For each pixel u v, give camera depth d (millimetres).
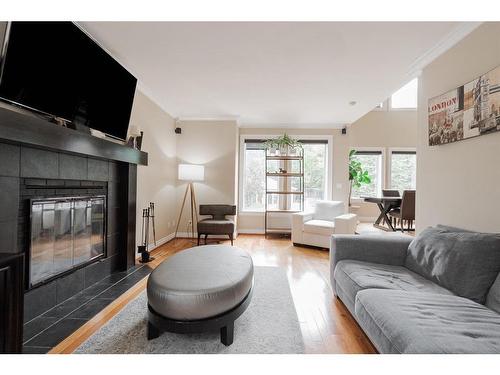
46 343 1619
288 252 4039
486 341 1046
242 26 2168
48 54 1856
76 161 2285
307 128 5598
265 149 5445
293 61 2750
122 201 3020
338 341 1710
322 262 3504
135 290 2438
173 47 2500
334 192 5531
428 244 1915
